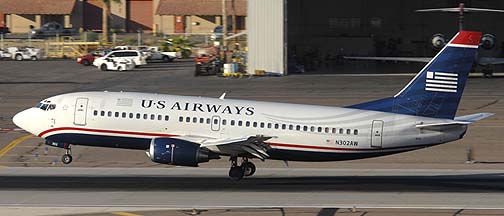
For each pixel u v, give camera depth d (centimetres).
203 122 15062
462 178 15688
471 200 13312
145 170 16575
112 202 13025
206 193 13838
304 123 14988
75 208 12519
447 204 12925
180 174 16000
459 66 15062
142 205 12769
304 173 16188
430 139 15112
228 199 13288
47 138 15638
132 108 15262
